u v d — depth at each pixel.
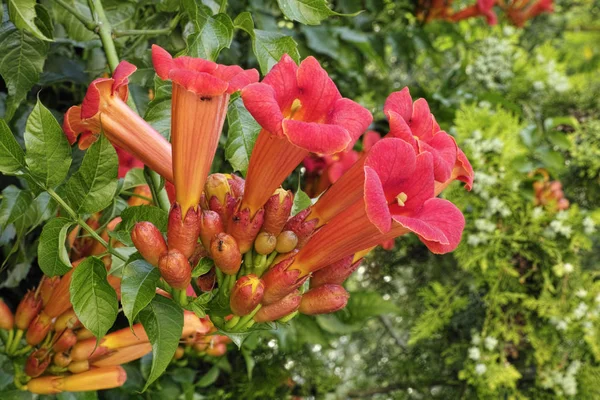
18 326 0.51
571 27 1.34
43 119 0.42
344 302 0.44
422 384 0.96
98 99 0.40
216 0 0.55
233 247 0.40
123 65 0.41
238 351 0.83
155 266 0.41
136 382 0.66
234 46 0.72
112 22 0.60
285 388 0.85
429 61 1.16
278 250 0.42
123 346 0.51
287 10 0.46
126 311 0.40
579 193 0.96
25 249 0.61
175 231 0.40
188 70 0.38
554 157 0.86
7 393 0.51
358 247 0.41
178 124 0.39
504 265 0.84
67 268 0.43
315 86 0.39
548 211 0.85
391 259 0.98
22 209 0.50
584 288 0.86
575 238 0.85
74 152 0.58
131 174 0.52
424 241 0.39
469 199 0.84
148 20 0.59
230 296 0.41
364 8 0.92
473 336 0.87
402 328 1.01
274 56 0.49
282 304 0.42
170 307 0.42
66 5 0.50
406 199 0.40
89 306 0.42
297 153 0.39
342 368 1.04
